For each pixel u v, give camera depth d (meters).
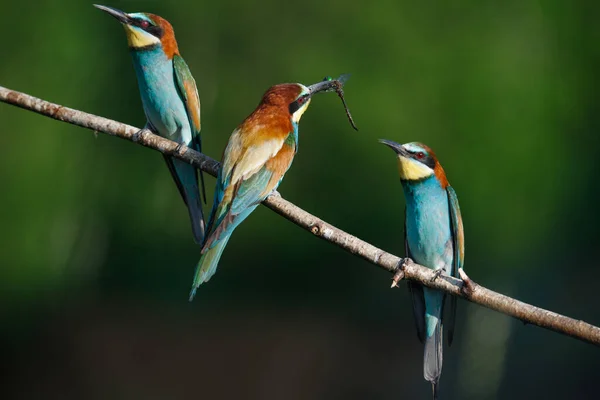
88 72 18.55
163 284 17.91
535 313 4.86
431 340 6.39
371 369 16.89
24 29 18.23
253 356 17.30
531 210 18.00
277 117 6.39
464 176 17.56
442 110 17.70
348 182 17.42
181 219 17.98
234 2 18.27
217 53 18.31
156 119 7.46
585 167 18.47
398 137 17.42
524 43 18.64
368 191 17.39
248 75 18.19
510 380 15.56
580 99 18.66
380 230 17.38
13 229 17.70
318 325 17.45
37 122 17.89
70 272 17.95
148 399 17.19
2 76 18.11
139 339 17.55
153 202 18.06
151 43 7.27
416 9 18.20
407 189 6.70
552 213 18.19
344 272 17.61
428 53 17.94
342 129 17.42
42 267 17.80
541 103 18.39
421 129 17.52
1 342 17.55
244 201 6.01
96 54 18.66
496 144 17.78
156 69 7.30
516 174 17.89
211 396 17.09
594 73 18.98
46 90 18.12
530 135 18.09
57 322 17.78
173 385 17.27
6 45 18.19
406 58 17.86
